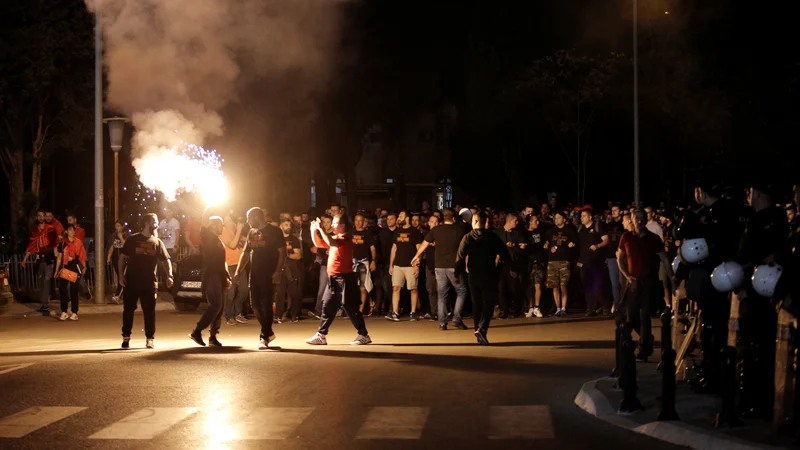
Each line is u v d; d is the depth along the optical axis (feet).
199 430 29.09
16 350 47.73
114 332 57.57
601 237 65.21
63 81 118.21
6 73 112.68
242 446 27.04
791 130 91.15
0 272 69.82
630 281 42.22
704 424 27.86
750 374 28.73
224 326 61.67
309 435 28.43
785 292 25.99
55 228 70.08
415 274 64.08
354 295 49.60
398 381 37.86
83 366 41.68
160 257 49.06
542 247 66.74
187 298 70.85
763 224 28.94
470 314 68.74
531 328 58.18
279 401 33.68
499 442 27.50
